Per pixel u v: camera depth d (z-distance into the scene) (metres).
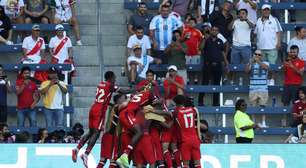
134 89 59.09
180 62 70.06
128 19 73.94
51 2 74.00
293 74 69.75
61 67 70.38
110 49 72.94
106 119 58.44
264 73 69.62
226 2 72.31
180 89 67.69
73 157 58.56
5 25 72.44
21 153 60.81
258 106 69.94
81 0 74.62
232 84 72.00
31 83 68.88
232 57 71.75
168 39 71.25
